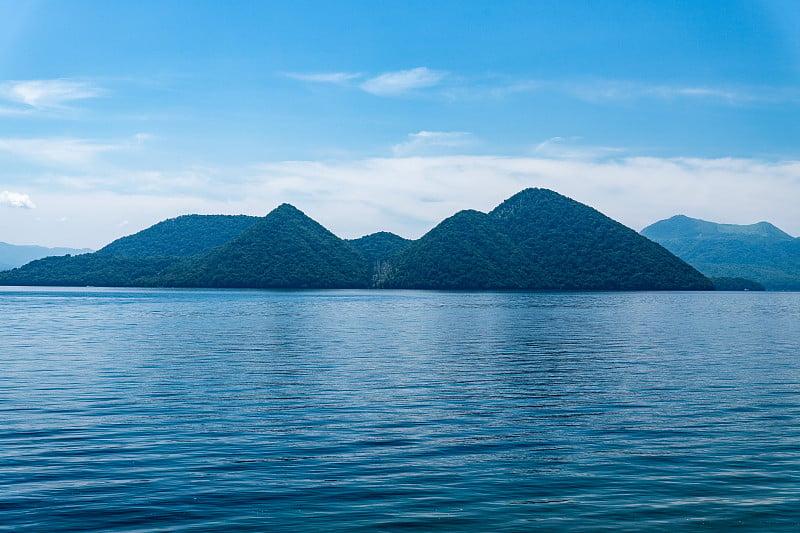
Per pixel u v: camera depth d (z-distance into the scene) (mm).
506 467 15531
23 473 14852
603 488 14016
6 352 40562
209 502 13047
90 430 19125
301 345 46469
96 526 11805
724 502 13148
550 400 24406
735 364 35719
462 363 35938
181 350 42438
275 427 19641
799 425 20078
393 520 12148
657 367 34375
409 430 19344
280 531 11641
